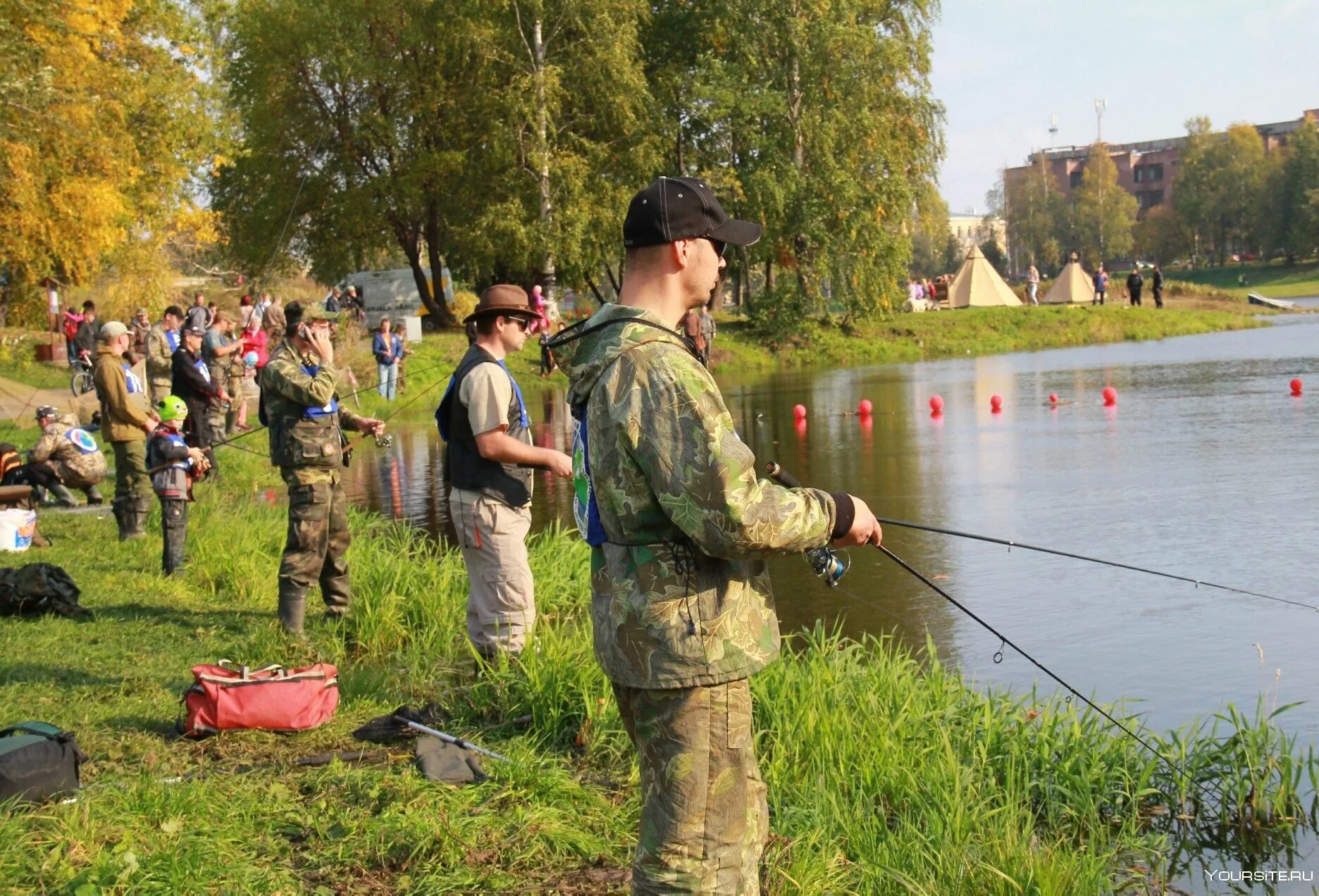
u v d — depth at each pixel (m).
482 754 4.93
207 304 34.00
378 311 40.62
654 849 2.84
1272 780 4.98
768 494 2.72
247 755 5.06
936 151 39.47
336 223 38.72
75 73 21.09
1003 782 4.94
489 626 6.20
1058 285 55.72
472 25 34.97
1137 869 4.37
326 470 7.02
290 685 5.35
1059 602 7.91
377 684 6.02
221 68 37.22
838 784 4.62
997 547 9.62
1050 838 4.56
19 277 27.97
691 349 2.87
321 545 7.00
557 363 3.06
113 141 24.36
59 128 20.05
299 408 6.95
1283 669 6.37
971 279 50.88
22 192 20.30
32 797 4.28
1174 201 115.12
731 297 57.72
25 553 9.48
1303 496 11.12
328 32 36.59
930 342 39.75
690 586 2.79
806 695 5.29
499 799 4.49
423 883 3.87
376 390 25.75
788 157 37.19
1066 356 34.75
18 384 26.08
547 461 6.04
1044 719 5.20
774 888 3.84
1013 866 4.04
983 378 27.91
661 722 2.83
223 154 34.06
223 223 40.06
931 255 127.31
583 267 37.19
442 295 40.75
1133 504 11.12
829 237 37.31
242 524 10.09
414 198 37.53
